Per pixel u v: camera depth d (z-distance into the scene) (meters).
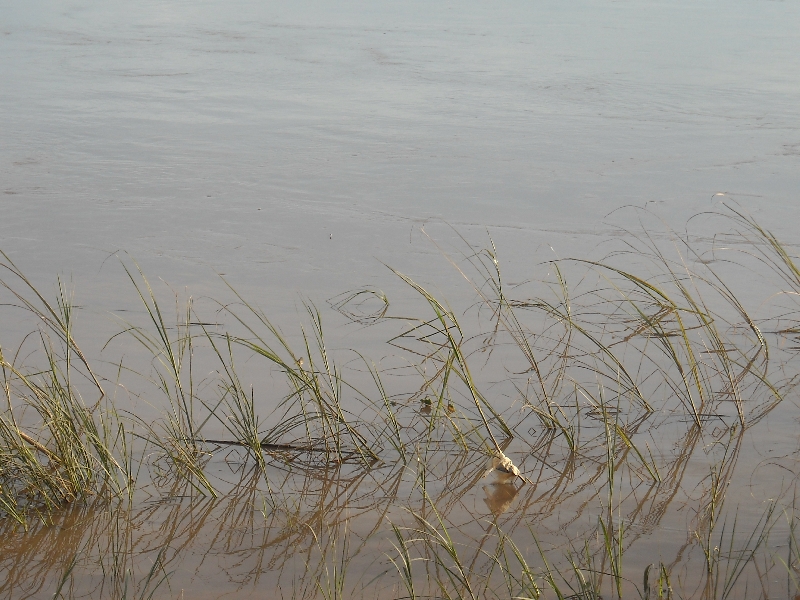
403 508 3.53
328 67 13.59
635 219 7.20
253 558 3.20
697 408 4.30
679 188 7.98
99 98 11.55
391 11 19.55
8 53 14.63
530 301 5.58
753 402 4.32
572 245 6.64
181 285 5.88
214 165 8.77
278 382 4.61
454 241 6.74
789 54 14.41
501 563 3.13
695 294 5.62
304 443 4.05
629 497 3.54
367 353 4.91
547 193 7.91
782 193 7.78
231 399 4.42
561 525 3.36
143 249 6.54
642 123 10.41
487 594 2.96
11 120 10.40
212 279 5.99
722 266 6.12
